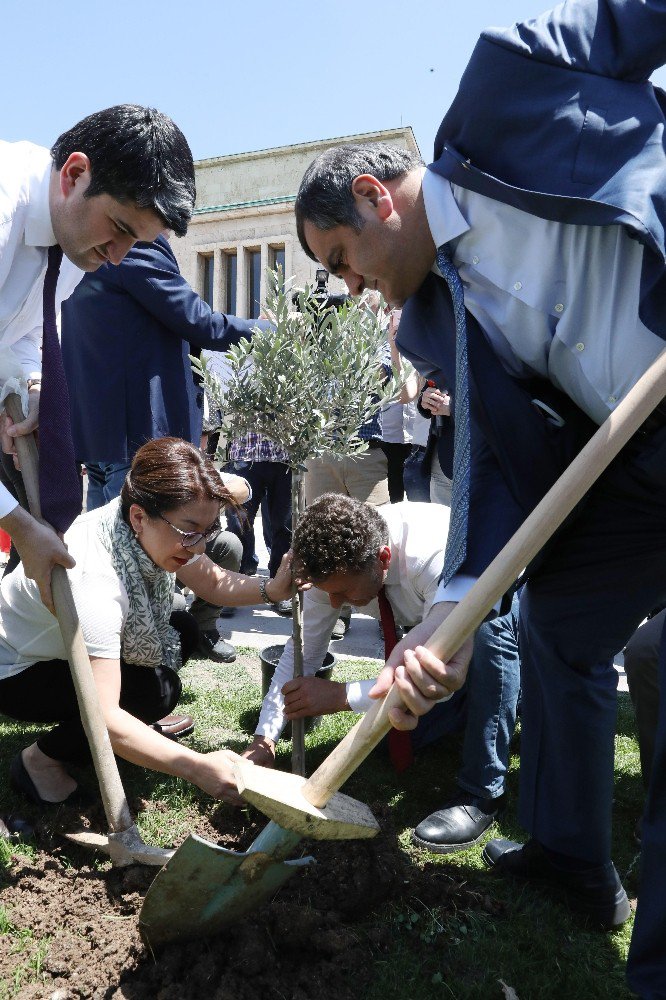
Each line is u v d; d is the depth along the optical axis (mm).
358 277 1936
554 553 1979
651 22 1505
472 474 1841
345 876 2111
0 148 2025
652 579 1939
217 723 3373
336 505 2512
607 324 1605
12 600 2461
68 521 2295
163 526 2307
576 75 1547
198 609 4062
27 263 2135
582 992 1878
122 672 2641
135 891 2057
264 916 1953
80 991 1769
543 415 1805
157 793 2652
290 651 2941
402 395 4375
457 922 2076
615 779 3018
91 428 3477
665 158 1514
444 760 3135
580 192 1525
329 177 1782
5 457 2604
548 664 2078
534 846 2250
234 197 19406
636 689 2492
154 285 3336
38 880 2088
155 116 1922
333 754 1678
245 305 18297
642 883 1679
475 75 1591
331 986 1836
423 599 2873
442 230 1699
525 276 1644
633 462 1759
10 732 3123
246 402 2539
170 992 1743
